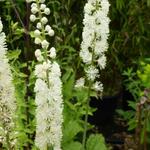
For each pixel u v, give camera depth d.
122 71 6.21
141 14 6.00
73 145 4.07
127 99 6.27
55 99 3.06
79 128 4.12
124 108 6.30
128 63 6.27
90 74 3.82
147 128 4.53
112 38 6.11
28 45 4.52
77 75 5.63
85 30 3.71
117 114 6.10
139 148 4.41
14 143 3.24
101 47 3.73
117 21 6.23
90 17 3.66
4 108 3.05
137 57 6.22
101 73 6.25
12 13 5.61
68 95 4.55
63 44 5.36
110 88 6.26
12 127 3.16
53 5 5.19
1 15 5.59
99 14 3.65
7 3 4.89
